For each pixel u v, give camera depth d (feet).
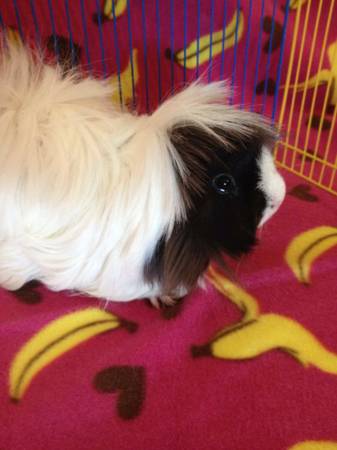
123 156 1.02
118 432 0.89
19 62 1.16
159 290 1.11
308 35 1.90
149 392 0.95
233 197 0.99
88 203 1.00
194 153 0.96
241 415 0.92
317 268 1.24
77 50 1.69
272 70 1.91
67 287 1.11
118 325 1.08
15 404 0.92
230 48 1.82
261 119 1.08
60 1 1.62
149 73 1.82
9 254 1.10
